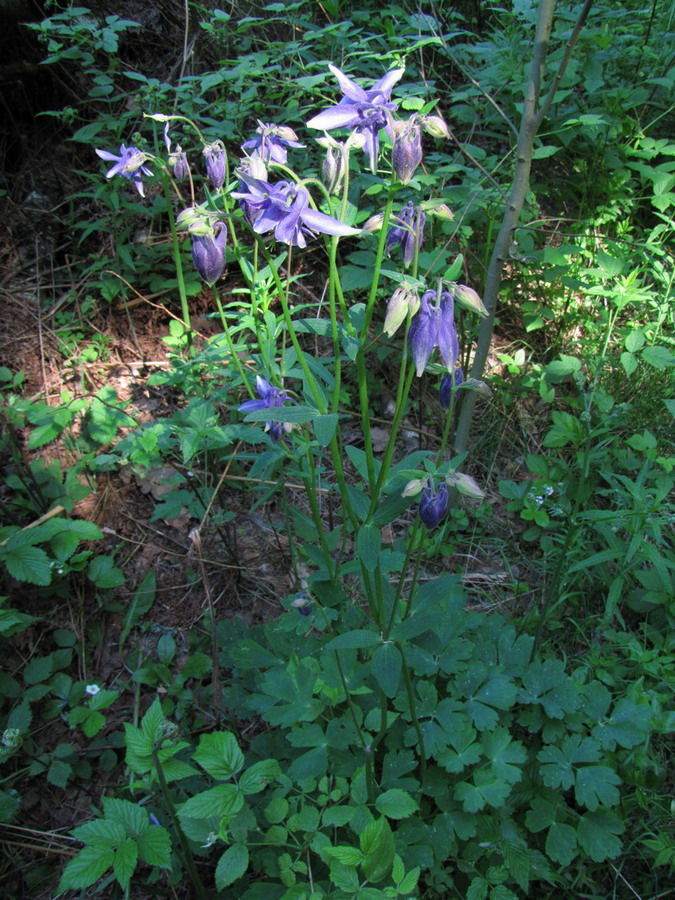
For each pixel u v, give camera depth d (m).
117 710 0.57
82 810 0.53
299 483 0.69
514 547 0.66
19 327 0.77
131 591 0.63
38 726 0.56
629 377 0.73
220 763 0.38
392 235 0.41
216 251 0.42
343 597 0.50
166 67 0.93
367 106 0.35
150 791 0.51
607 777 0.48
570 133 0.71
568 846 0.47
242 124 0.79
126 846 0.37
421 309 0.36
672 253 0.84
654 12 0.74
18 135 0.85
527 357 0.79
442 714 0.49
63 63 0.85
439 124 0.35
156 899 0.48
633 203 0.80
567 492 0.67
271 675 0.49
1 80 0.82
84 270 0.77
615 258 0.67
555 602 0.61
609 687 0.56
